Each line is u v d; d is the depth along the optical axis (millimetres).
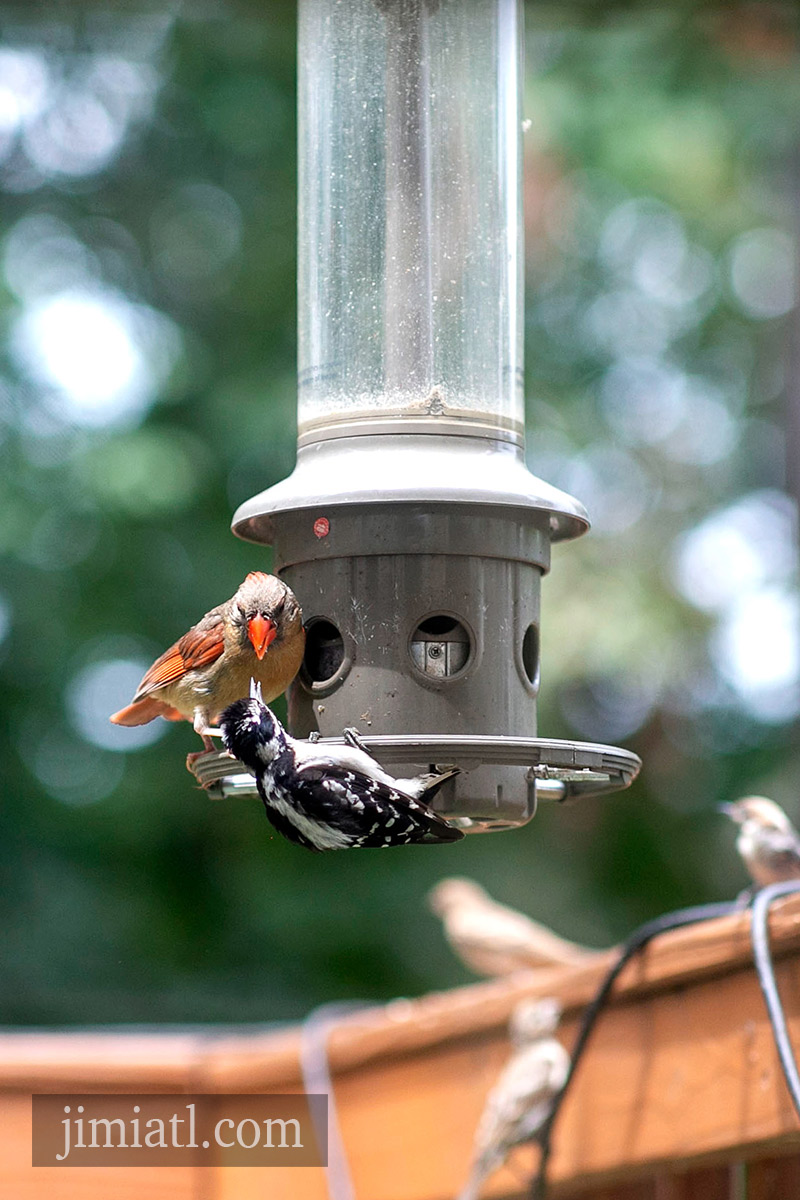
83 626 17125
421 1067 7230
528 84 16547
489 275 6543
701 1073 5793
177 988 17328
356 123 6598
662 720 18875
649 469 19266
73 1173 7898
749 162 17922
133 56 17812
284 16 12492
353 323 6492
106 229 18359
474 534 6180
